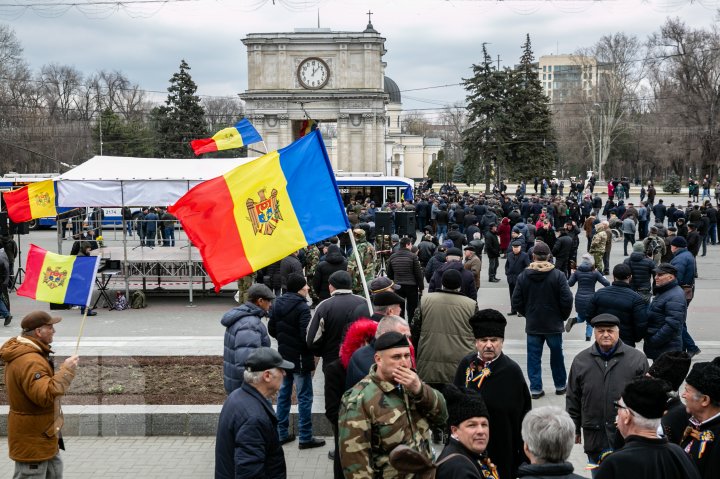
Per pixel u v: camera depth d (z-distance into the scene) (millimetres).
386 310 8156
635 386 5168
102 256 21766
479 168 74188
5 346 7492
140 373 12297
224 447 6266
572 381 8070
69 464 9414
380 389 5492
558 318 11398
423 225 40250
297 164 8969
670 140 80625
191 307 21156
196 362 13461
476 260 17375
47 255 8984
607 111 84938
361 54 76812
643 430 5145
